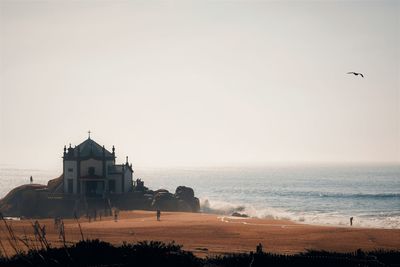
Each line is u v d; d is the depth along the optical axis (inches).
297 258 4709.6
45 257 3673.7
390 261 4827.8
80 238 7869.1
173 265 4114.2
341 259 4749.0
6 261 3681.1
